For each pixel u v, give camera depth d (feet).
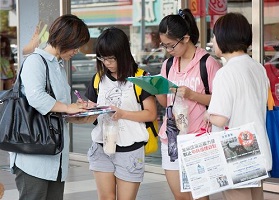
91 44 28.91
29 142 12.66
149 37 27.45
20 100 12.86
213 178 12.17
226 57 13.03
